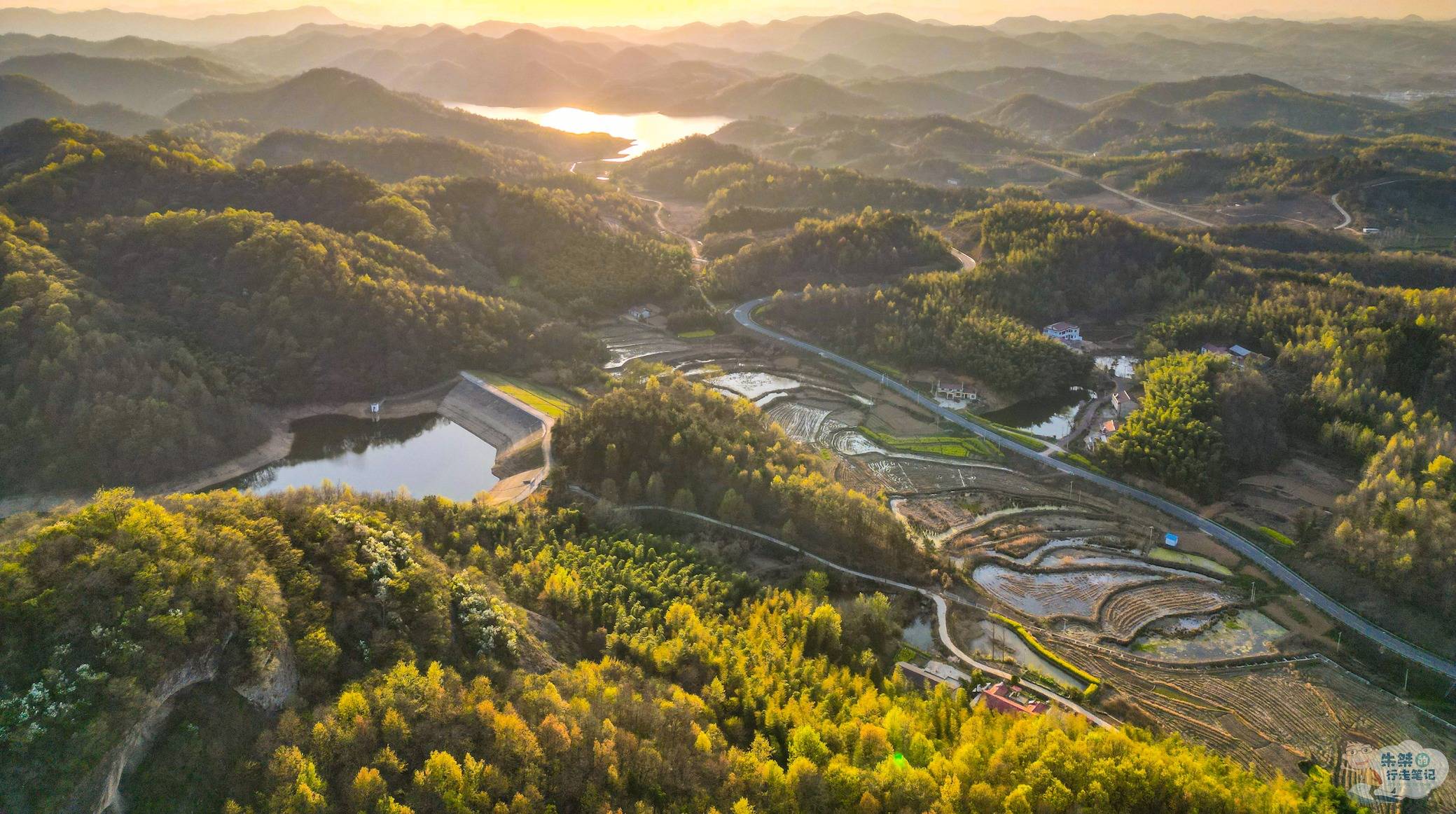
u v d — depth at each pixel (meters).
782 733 107.62
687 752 98.50
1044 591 167.25
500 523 162.88
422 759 89.56
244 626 94.56
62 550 94.56
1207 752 114.75
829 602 156.75
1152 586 168.75
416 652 104.12
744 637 129.25
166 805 82.19
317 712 91.25
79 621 87.31
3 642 84.00
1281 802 89.94
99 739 79.19
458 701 96.06
